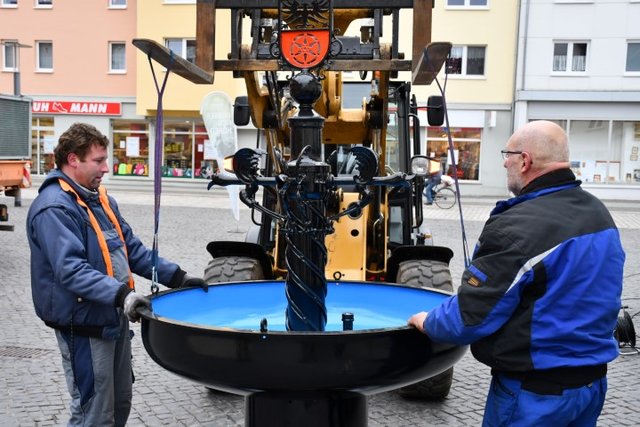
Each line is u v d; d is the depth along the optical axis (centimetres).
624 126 2331
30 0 2650
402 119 548
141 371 528
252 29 277
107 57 2633
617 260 224
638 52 2306
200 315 284
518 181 235
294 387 201
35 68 2677
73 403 284
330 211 489
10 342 584
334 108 446
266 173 503
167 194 2198
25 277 854
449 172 2400
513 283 211
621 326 593
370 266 520
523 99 2330
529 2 2300
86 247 275
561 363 215
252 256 497
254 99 421
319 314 228
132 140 2673
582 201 226
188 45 2491
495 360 221
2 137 1014
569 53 2325
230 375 201
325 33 216
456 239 1285
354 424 235
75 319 272
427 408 461
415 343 213
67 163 278
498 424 226
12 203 1706
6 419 427
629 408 466
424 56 207
